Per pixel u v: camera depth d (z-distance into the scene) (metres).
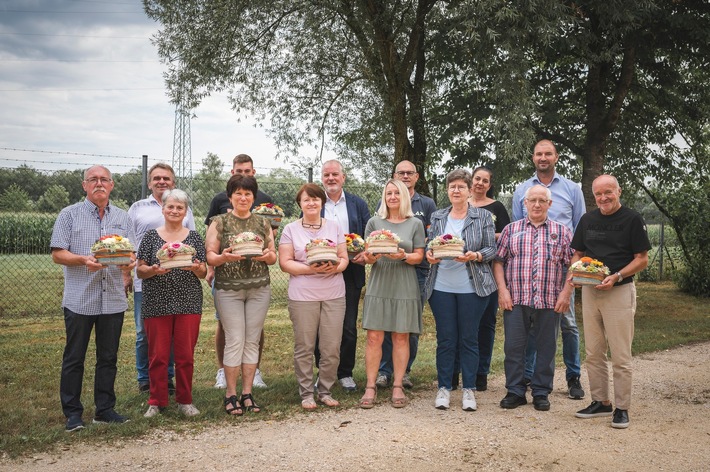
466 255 5.37
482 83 12.20
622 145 15.03
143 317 5.07
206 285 14.00
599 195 5.12
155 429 4.78
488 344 6.09
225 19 12.64
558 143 14.03
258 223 5.38
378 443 4.51
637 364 7.38
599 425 4.98
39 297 12.21
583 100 14.48
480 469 4.04
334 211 6.39
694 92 14.61
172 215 5.02
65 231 4.74
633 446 4.48
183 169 10.78
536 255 5.45
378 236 5.38
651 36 12.60
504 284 5.61
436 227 5.84
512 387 5.51
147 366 5.84
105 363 4.88
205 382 6.35
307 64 14.28
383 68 12.82
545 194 5.53
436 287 5.59
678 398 5.85
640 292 15.64
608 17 10.88
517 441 4.57
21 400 5.53
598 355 5.19
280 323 10.09
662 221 17.80
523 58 10.31
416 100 13.22
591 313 5.17
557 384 6.43
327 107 14.76
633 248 4.97
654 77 14.27
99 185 4.82
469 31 10.16
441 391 5.49
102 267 4.63
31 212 10.48
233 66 13.58
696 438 4.65
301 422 5.02
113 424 4.76
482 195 6.42
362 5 12.26
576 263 5.04
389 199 5.67
